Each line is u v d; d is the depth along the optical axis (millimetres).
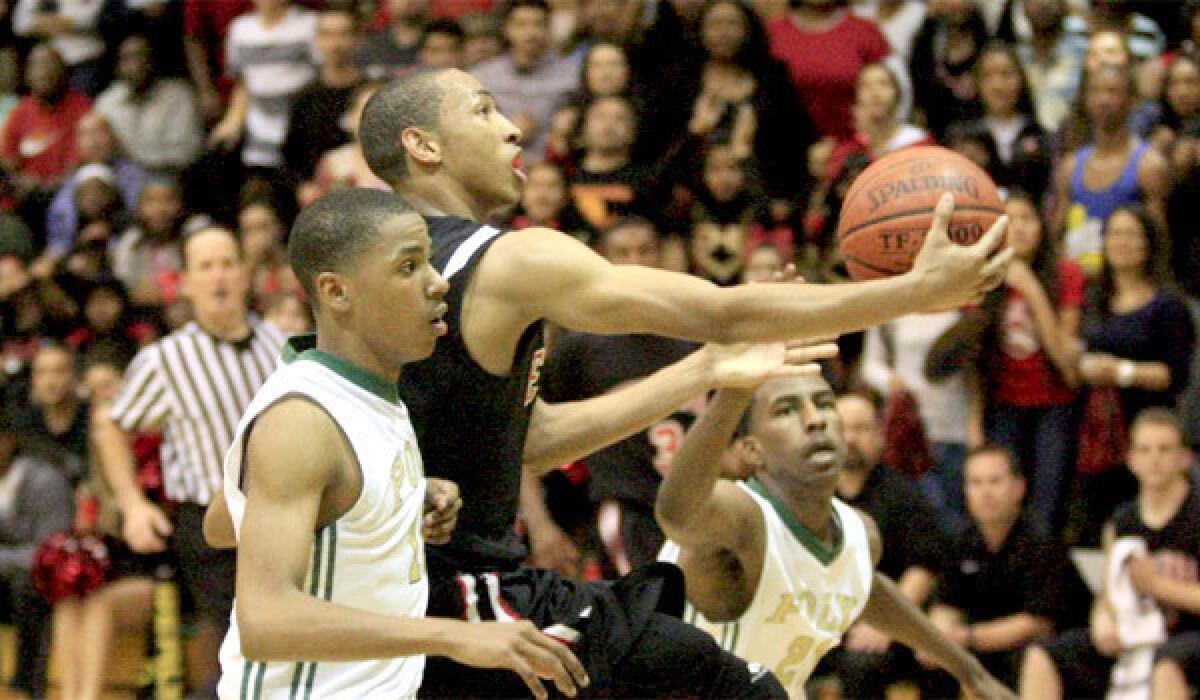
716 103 11609
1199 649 8469
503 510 5289
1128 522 8797
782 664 6391
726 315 4719
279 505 4414
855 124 11875
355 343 4656
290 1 13672
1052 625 8781
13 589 9852
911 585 8844
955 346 9984
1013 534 8820
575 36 12578
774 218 11023
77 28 14836
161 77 14062
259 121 13547
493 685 5414
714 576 6203
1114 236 9969
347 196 4676
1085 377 9938
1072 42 12102
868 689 8477
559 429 5617
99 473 10180
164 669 9438
